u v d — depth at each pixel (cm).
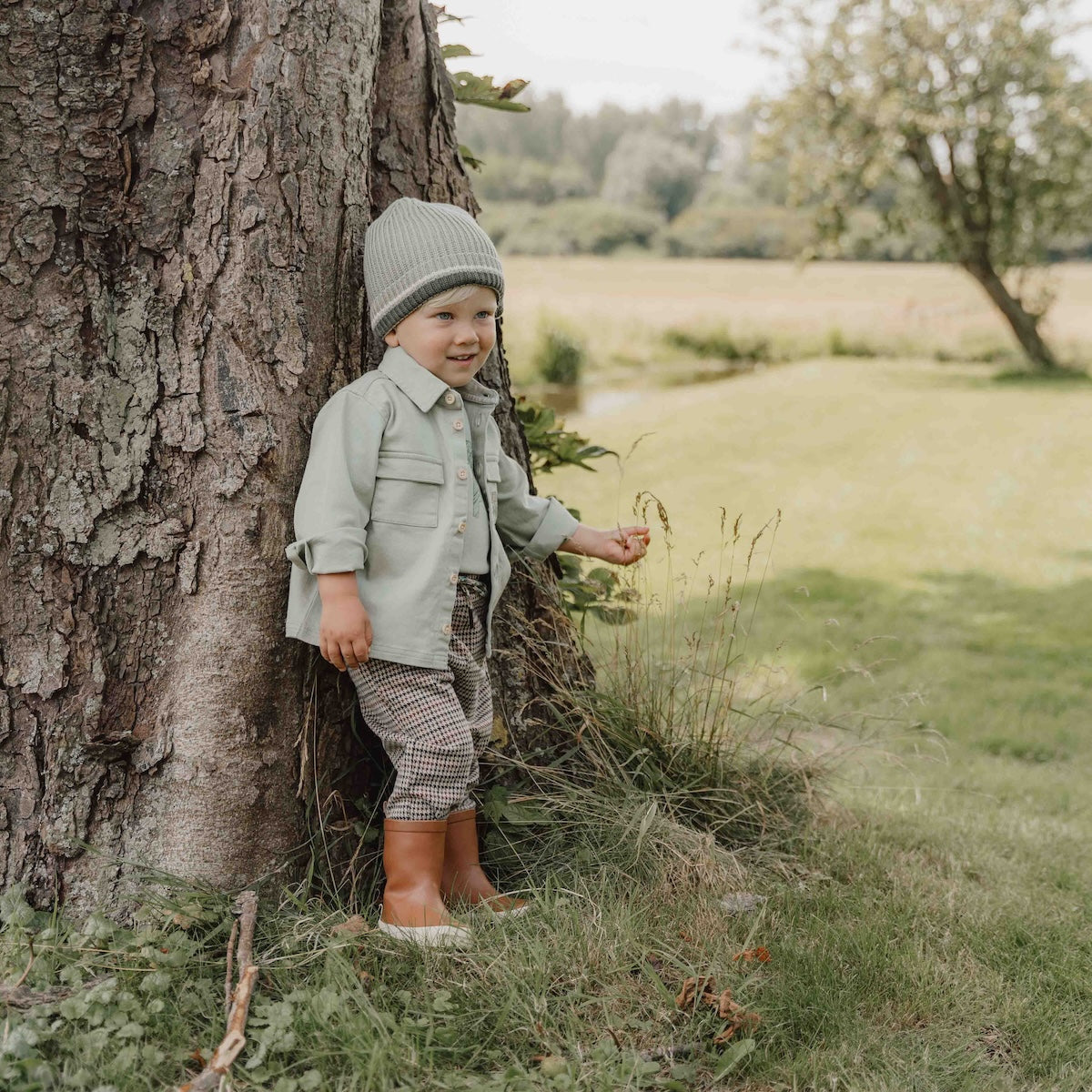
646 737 268
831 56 2080
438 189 244
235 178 194
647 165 8106
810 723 318
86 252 188
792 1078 178
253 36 194
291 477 203
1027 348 2177
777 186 7638
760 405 1733
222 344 196
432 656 202
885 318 2681
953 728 455
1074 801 362
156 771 200
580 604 293
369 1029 167
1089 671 557
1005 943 229
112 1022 162
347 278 211
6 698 192
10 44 181
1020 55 1973
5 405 186
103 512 193
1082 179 2070
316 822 215
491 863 238
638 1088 167
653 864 233
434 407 209
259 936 196
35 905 196
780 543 897
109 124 187
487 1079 169
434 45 243
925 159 2119
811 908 235
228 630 200
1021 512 1009
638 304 3031
